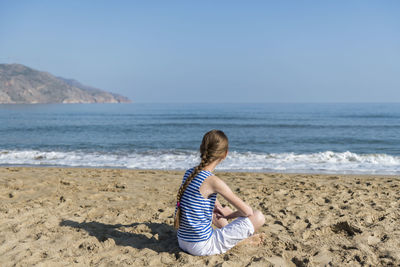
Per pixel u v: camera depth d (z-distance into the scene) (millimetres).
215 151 2750
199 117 55750
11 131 26016
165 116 60188
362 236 3500
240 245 3223
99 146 16812
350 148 16734
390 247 3154
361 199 5230
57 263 2812
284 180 7418
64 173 8016
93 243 3270
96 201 5230
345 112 74125
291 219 4191
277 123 38625
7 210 4340
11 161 11391
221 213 3271
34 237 3455
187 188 2836
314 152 15203
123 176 7754
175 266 2770
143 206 4973
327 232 3766
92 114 68062
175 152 14352
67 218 4148
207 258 2902
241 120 45938
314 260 2936
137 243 3389
